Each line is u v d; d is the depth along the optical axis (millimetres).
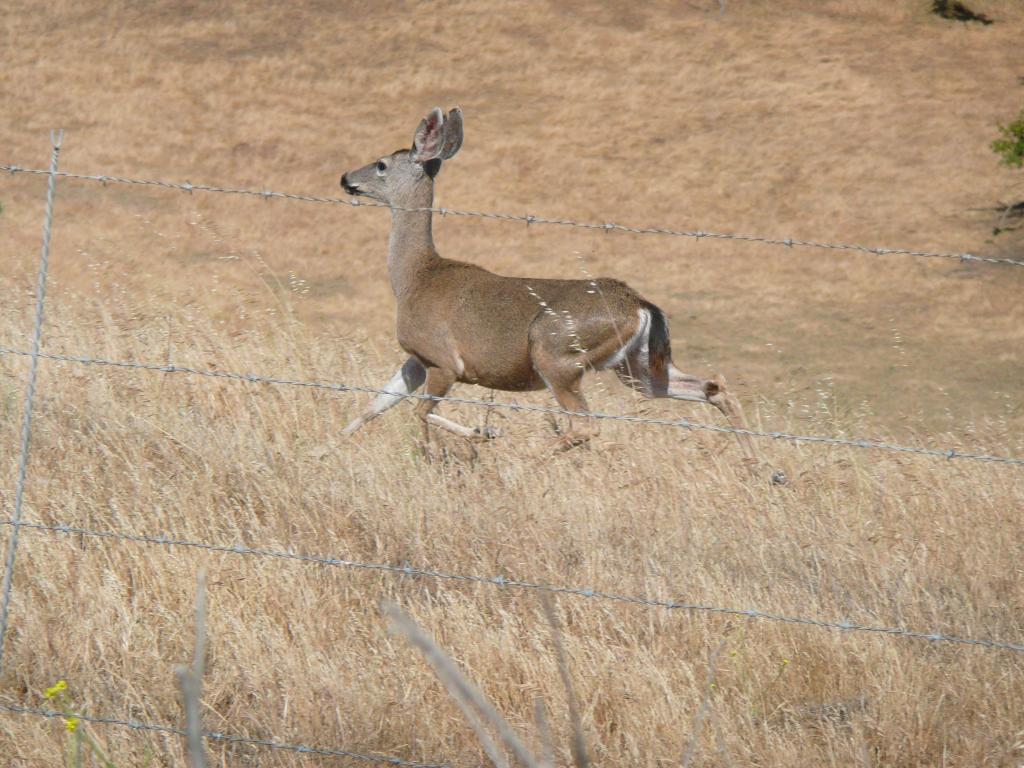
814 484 19828
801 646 14930
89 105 113625
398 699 13828
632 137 112125
